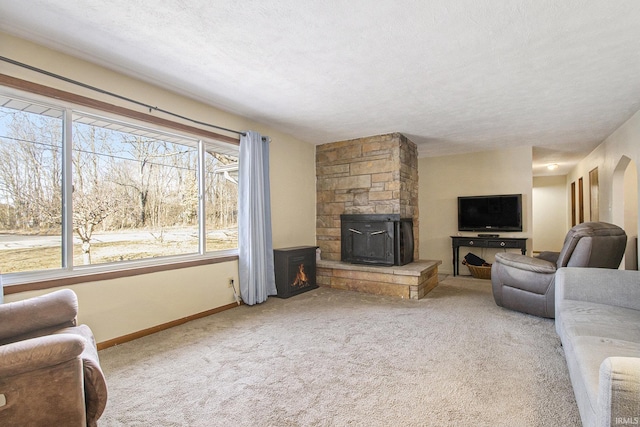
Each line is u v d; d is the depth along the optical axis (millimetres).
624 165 4406
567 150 5805
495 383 1968
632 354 1439
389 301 3943
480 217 5695
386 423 1594
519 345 2547
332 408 1727
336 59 2459
